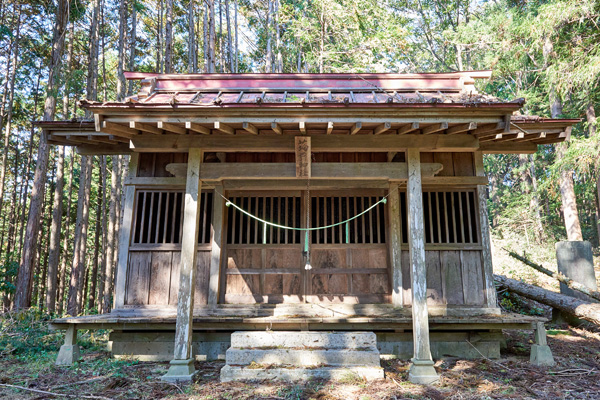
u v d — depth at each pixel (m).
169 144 5.11
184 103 4.37
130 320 5.38
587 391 4.06
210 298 5.85
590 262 7.80
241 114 4.48
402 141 5.04
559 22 10.70
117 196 14.92
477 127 4.86
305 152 4.95
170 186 6.21
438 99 4.55
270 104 4.33
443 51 22.12
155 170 6.28
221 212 6.10
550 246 15.34
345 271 6.07
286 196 6.29
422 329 4.57
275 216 6.38
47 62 16.91
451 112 4.46
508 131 4.62
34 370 5.08
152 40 19.92
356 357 4.70
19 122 20.06
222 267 6.06
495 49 15.89
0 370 5.11
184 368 4.55
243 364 4.70
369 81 6.31
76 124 5.58
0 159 21.08
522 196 18.58
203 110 4.41
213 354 5.74
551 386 4.23
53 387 4.31
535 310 8.66
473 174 6.15
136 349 5.77
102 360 5.59
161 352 5.75
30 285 10.77
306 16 14.98
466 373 4.73
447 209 6.25
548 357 5.09
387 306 5.85
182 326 4.70
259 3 20.38
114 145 6.36
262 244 6.16
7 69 16.81
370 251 6.15
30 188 22.17
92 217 23.53
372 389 4.13
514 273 11.84
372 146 5.04
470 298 5.86
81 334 7.63
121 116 4.48
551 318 8.14
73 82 11.46
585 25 11.09
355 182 6.05
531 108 16.81
